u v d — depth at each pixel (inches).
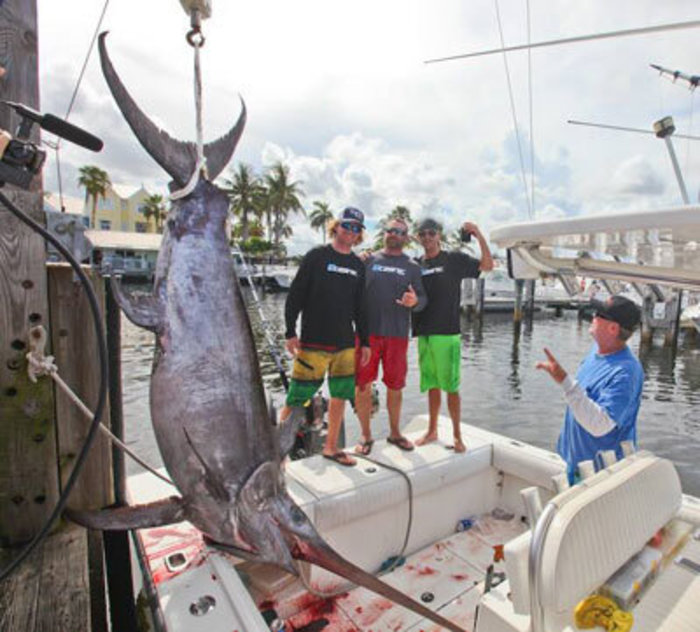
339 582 93.0
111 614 86.4
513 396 410.6
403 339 121.6
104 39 55.7
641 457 68.7
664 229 48.2
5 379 66.7
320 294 108.4
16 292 66.3
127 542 88.6
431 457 110.3
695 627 53.4
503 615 59.0
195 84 54.5
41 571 66.0
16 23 61.3
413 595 91.9
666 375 511.2
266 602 88.3
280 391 352.8
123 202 1656.0
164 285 58.1
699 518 74.9
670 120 118.6
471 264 128.6
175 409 55.5
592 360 84.0
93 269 76.8
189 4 51.0
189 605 58.4
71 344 74.9
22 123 43.9
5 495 69.0
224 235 62.0
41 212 68.1
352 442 284.0
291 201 1663.4
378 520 98.3
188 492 55.3
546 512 52.2
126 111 57.6
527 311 986.7
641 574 59.4
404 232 125.7
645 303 663.1
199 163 55.6
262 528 57.2
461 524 113.3
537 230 58.5
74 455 76.0
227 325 59.3
